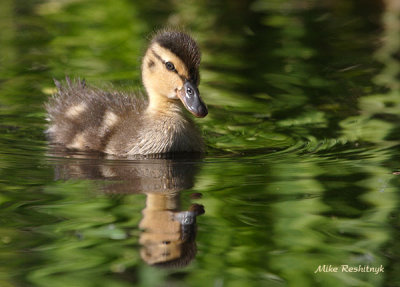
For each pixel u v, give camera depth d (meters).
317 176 11.70
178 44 13.63
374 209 10.24
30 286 8.10
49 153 13.36
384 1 23.81
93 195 10.83
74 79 16.89
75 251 8.93
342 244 9.22
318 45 20.03
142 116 14.05
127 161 12.94
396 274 8.52
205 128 14.89
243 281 8.32
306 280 8.36
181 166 12.51
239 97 16.47
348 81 17.30
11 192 10.92
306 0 24.58
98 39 20.17
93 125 14.34
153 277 8.34
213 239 9.30
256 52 19.44
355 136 13.97
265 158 12.90
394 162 12.36
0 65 18.11
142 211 10.17
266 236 9.43
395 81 17.20
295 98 16.31
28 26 21.25
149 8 23.06
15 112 15.52
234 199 10.66
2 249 8.98
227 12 23.03
